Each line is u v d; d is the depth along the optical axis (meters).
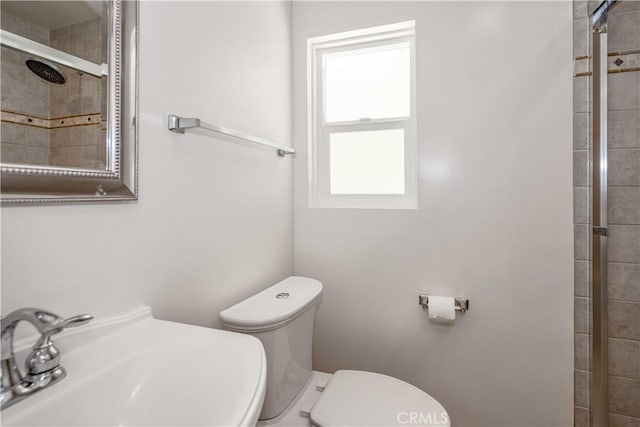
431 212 1.48
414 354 1.51
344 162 1.76
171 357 0.69
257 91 1.37
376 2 1.55
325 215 1.66
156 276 0.87
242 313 1.06
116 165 0.75
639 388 1.24
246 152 1.29
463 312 1.42
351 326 1.62
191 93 1.00
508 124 1.37
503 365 1.39
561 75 1.30
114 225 0.76
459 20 1.42
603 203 1.25
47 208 0.63
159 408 0.63
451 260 1.45
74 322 0.54
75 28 0.69
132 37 0.79
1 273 0.56
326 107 1.79
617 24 1.21
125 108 0.77
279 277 1.55
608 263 1.26
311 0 1.67
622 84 1.23
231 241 1.19
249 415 0.51
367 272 1.59
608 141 1.24
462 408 1.45
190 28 1.00
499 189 1.38
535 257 1.35
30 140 0.61
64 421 0.53
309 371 1.31
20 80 0.60
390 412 1.03
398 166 1.67
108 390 0.60
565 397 1.32
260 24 1.40
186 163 0.98
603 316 1.26
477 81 1.40
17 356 0.57
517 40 1.35
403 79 1.67
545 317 1.34
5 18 0.58
